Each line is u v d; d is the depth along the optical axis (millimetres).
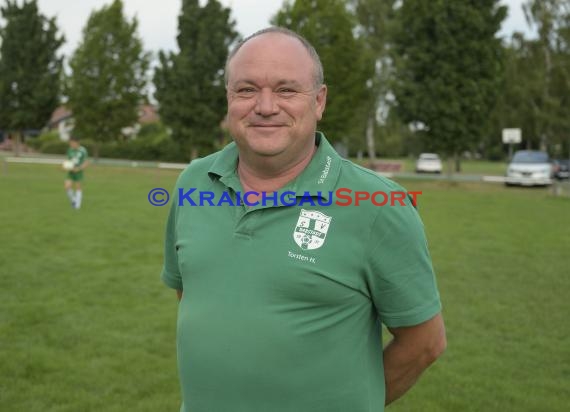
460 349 4816
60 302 5848
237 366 1597
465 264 7996
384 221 1587
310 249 1569
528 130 41094
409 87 23641
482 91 23062
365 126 40188
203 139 30734
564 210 14805
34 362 4328
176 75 30312
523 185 24172
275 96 1631
